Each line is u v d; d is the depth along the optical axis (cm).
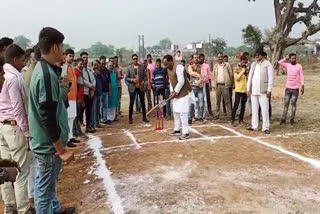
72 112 826
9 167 289
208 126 1032
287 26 3284
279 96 1655
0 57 418
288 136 877
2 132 446
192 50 3759
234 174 605
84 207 504
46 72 348
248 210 471
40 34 357
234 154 723
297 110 1270
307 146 780
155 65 1285
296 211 471
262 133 920
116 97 1177
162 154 732
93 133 999
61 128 376
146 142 850
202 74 1097
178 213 466
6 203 478
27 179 459
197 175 602
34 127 369
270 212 467
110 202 508
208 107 1184
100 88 1048
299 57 4975
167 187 552
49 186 385
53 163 379
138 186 561
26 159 453
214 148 770
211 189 540
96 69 1049
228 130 966
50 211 396
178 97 855
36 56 483
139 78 1123
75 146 841
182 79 838
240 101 1048
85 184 594
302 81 1004
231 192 529
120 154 754
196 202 496
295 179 583
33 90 352
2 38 500
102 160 716
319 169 632
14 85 435
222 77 1114
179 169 635
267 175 601
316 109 1276
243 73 1002
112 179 599
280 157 702
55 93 352
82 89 919
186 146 791
